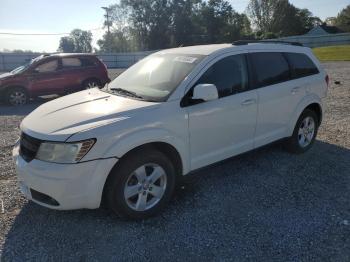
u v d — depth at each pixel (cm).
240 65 464
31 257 322
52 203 346
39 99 1328
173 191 414
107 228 366
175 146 393
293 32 7681
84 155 333
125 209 366
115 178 354
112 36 7156
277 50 522
